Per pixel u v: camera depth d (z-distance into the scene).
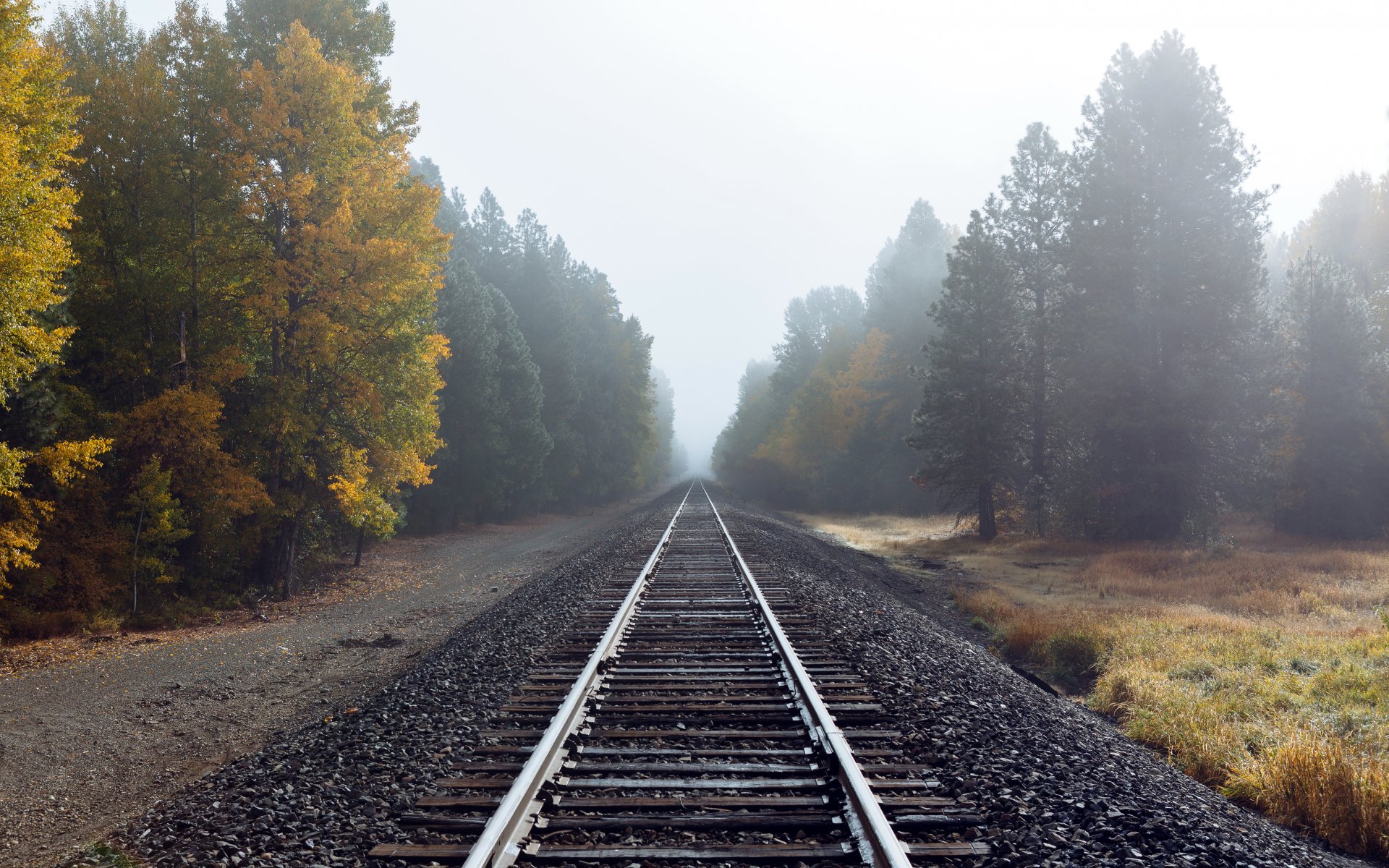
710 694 6.90
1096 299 29.50
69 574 14.59
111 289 17.19
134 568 15.34
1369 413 27.86
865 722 6.22
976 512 40.97
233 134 17.62
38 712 8.57
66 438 15.06
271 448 18.84
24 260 10.56
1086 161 30.56
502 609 12.42
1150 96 28.70
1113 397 27.31
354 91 18.36
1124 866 3.88
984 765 5.24
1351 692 8.46
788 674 7.39
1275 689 8.69
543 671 7.81
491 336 38.66
